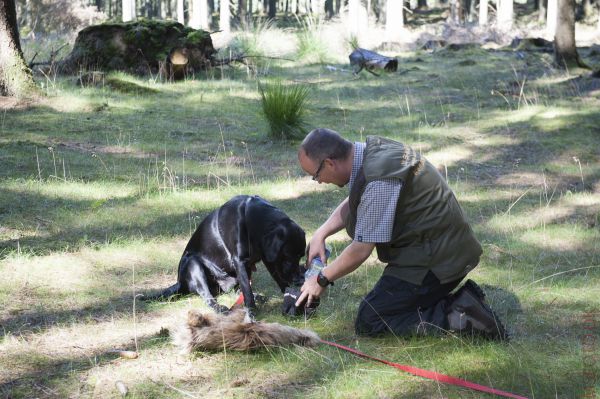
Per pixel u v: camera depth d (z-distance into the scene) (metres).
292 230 4.16
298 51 18.12
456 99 12.90
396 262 3.98
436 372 3.64
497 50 20.69
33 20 28.97
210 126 10.36
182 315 4.39
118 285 4.89
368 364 3.73
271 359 3.80
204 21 33.84
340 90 13.61
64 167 7.77
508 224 6.43
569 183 7.93
